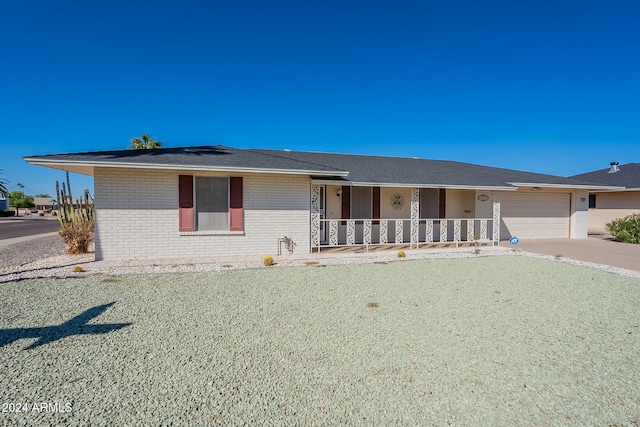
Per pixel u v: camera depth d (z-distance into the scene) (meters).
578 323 4.52
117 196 9.05
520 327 4.36
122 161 8.28
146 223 9.26
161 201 9.33
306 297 5.68
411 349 3.68
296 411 2.57
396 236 11.98
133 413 2.53
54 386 2.89
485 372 3.20
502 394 2.83
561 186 14.29
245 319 4.59
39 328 4.20
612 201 20.20
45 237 16.34
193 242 9.59
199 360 3.38
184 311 4.89
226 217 9.92
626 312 4.98
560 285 6.61
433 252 11.00
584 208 15.75
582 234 15.70
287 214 10.31
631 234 14.04
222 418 2.48
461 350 3.67
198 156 10.09
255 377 3.07
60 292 5.88
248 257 9.70
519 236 15.05
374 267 8.41
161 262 8.82
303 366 3.28
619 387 2.95
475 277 7.31
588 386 2.96
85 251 10.27
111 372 3.13
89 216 11.72
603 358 3.50
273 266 8.46
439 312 4.93
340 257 9.86
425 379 3.06
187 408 2.60
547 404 2.70
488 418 2.51
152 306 5.12
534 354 3.58
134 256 9.22
